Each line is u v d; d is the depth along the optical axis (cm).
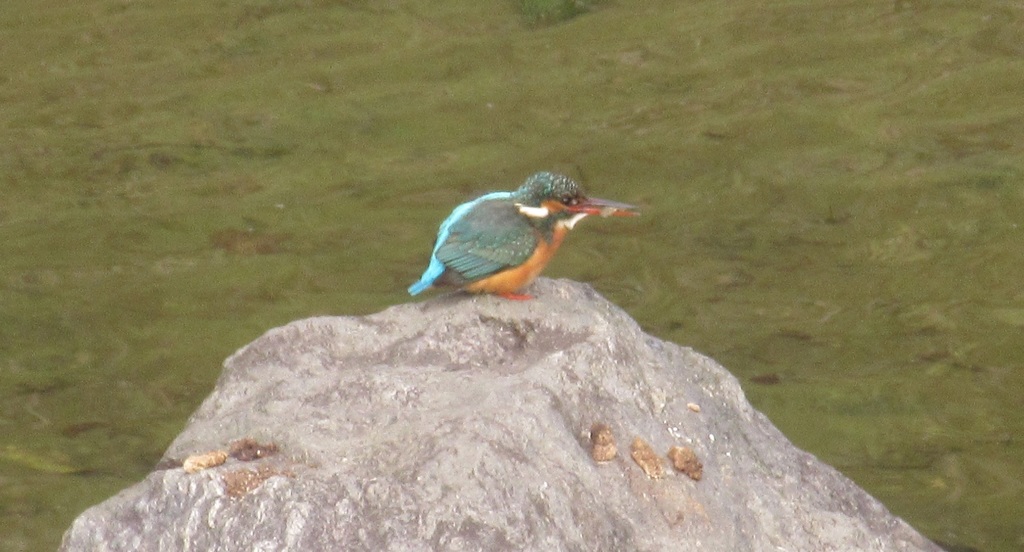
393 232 1577
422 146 1742
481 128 1780
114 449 1269
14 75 1942
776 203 1636
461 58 1962
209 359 1392
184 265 1551
